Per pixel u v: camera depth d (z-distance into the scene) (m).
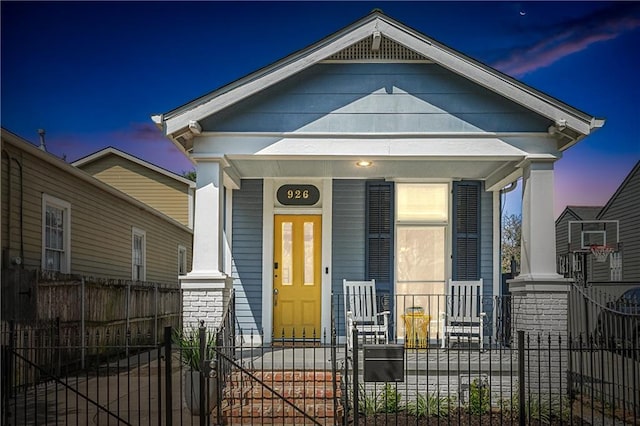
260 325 10.84
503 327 9.56
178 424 7.00
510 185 10.77
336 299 10.85
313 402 7.12
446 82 8.41
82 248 12.37
